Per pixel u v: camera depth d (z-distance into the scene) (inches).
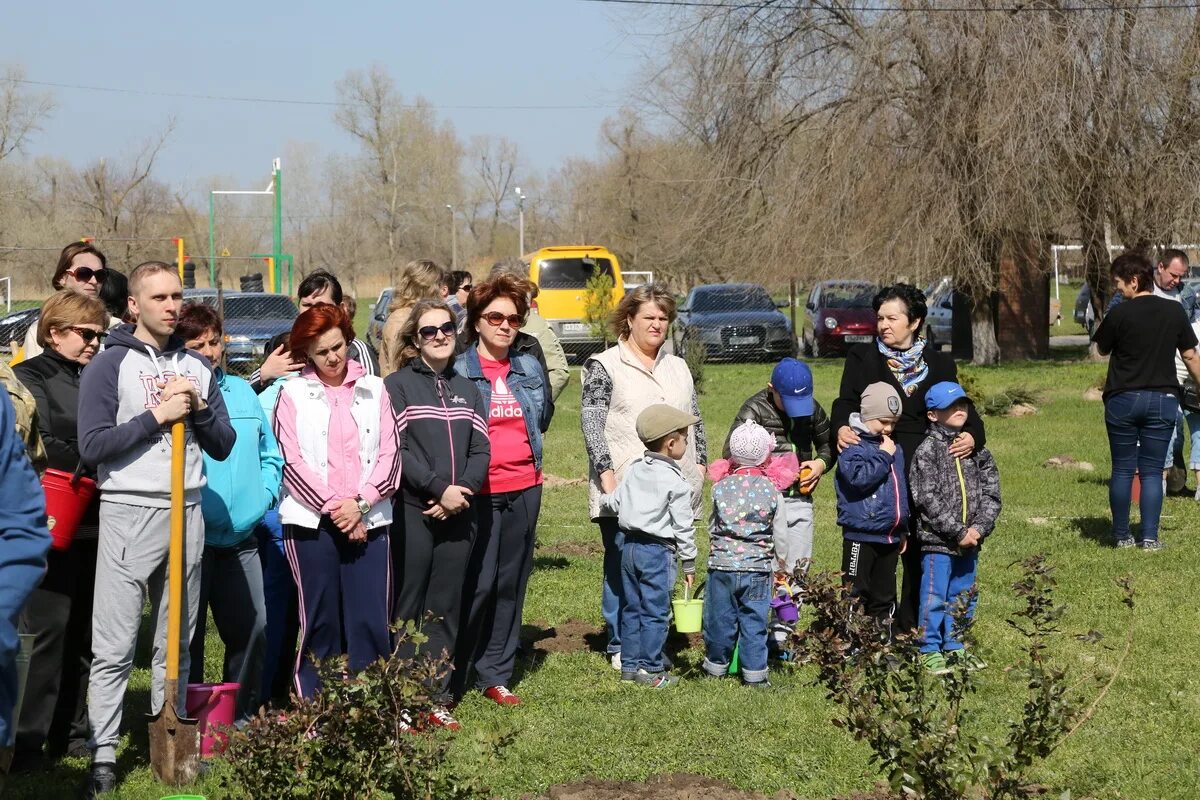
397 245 3277.6
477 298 259.3
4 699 127.0
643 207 2365.9
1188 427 462.0
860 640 175.9
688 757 218.1
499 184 3454.7
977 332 1071.6
